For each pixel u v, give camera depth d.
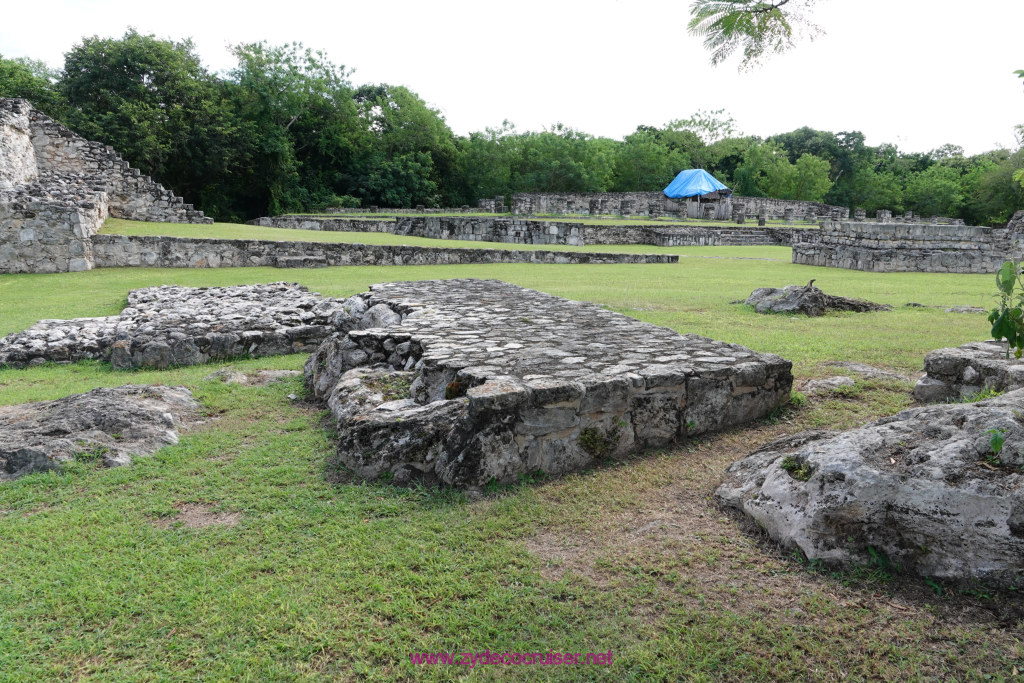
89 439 4.36
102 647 2.49
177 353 7.35
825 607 2.59
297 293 10.88
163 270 15.35
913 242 18.09
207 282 13.69
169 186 33.53
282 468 4.14
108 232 17.78
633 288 12.99
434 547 3.13
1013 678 2.17
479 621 2.58
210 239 16.17
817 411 4.88
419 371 4.86
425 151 46.25
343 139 42.00
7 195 15.47
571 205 39.66
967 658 2.29
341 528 3.36
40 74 35.22
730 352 5.04
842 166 66.88
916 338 7.52
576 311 7.08
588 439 4.05
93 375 6.92
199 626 2.60
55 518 3.50
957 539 2.58
